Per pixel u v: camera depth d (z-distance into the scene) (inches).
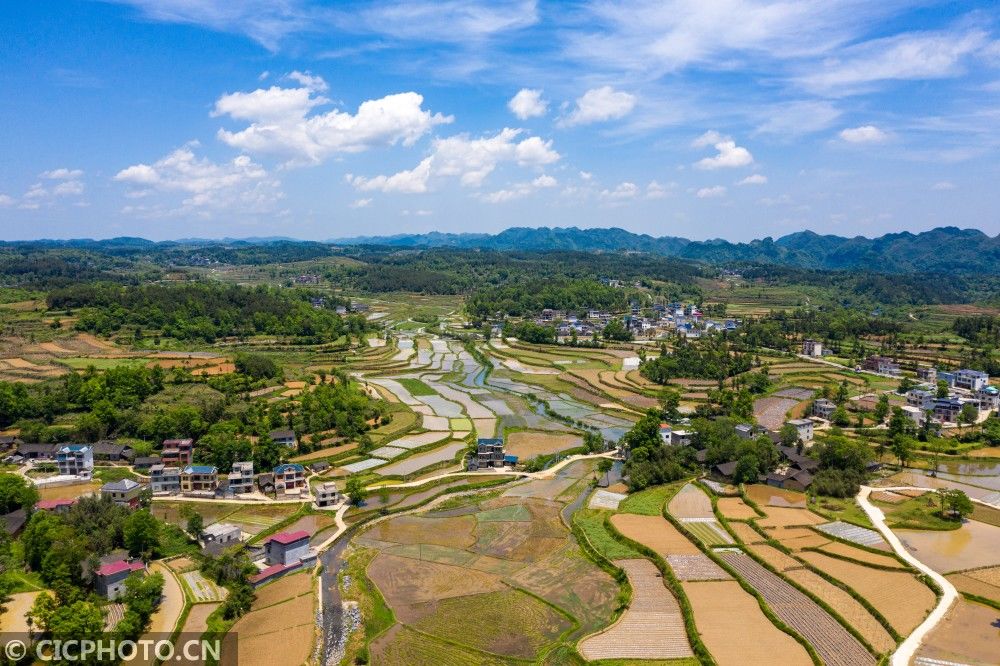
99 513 4621.1
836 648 3398.1
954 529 4830.2
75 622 3206.2
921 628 3533.5
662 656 3380.9
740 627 3619.6
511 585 4200.3
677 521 5083.7
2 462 6230.3
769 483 5880.9
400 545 4795.8
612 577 4308.6
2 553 4160.9
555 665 3356.3
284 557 4362.7
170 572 4212.6
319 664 3348.9
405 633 3646.7
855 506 5305.1
